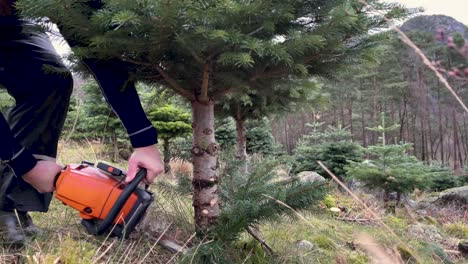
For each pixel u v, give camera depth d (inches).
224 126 301.3
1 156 56.1
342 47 58.3
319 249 80.4
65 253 55.4
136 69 61.3
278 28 59.8
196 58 54.7
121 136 313.6
